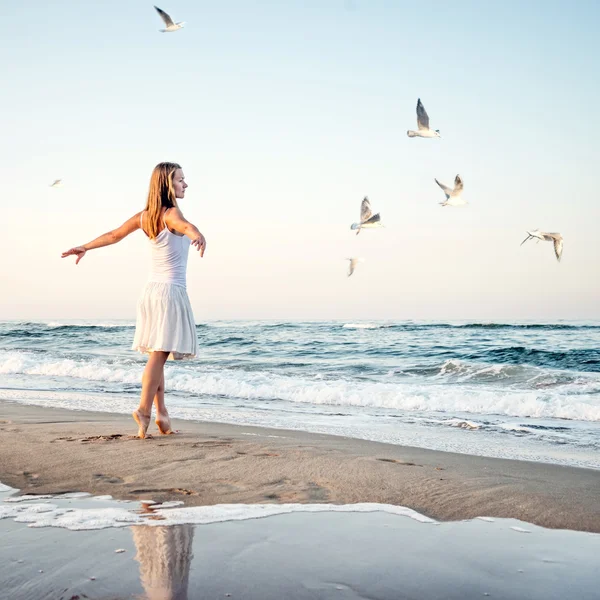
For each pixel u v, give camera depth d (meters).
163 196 4.51
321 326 30.38
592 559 2.23
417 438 5.40
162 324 4.51
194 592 1.89
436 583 2.00
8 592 1.87
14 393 8.65
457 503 2.99
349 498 3.04
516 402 7.39
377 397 8.13
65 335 24.75
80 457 3.90
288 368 12.48
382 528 2.56
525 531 2.57
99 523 2.55
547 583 2.01
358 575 2.05
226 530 2.48
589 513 2.84
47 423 5.57
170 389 9.65
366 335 23.20
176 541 2.34
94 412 6.57
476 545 2.37
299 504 2.91
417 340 20.36
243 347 18.77
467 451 4.78
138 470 3.58
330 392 8.37
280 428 5.77
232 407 7.63
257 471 3.58
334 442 4.79
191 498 2.99
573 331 24.55
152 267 4.62
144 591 1.89
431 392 8.29
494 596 1.91
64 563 2.10
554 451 4.88
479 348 16.38
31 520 2.58
